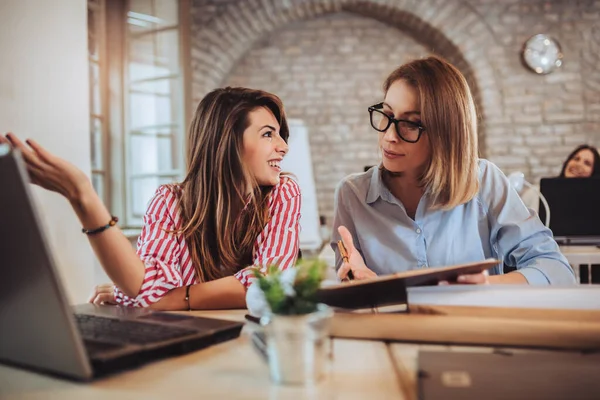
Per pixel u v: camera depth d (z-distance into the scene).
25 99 2.02
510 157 4.86
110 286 1.36
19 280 0.61
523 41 4.82
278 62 5.10
